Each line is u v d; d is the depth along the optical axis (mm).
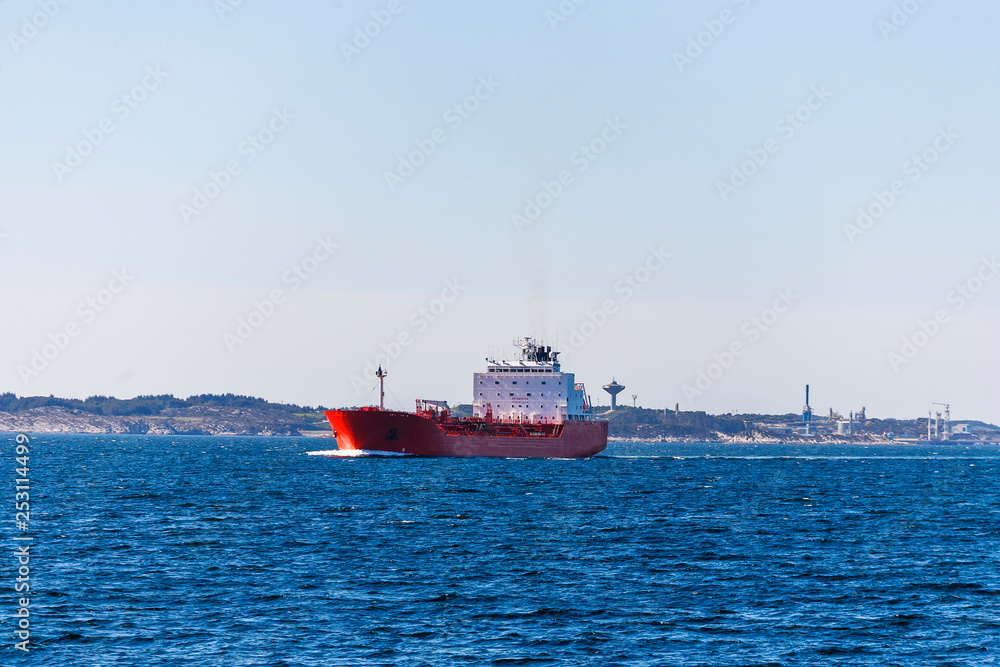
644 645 88625
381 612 99250
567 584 113188
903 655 86188
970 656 86000
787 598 106750
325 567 122688
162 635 90312
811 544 146125
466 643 88750
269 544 141875
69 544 141000
